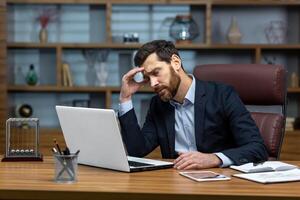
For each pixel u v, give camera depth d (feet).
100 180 5.43
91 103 15.11
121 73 15.24
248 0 14.39
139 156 7.53
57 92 15.12
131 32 15.16
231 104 7.42
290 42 15.19
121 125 7.45
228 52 15.16
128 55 15.19
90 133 6.13
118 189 4.94
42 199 4.92
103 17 15.14
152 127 7.92
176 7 15.08
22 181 5.38
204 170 6.10
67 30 15.15
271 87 8.09
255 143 6.85
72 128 6.37
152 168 6.11
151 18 15.15
